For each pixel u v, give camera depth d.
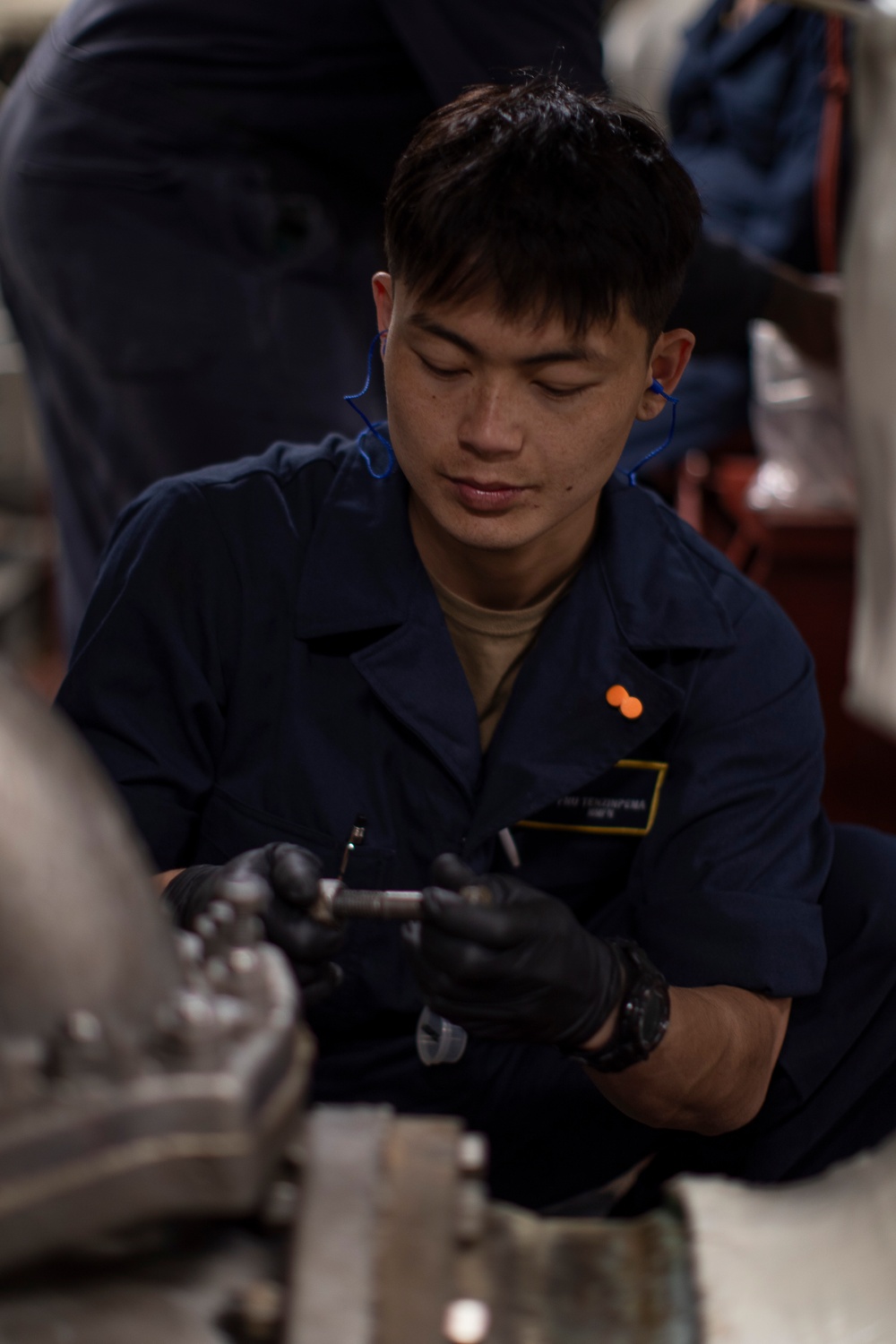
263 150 1.52
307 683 1.01
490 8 1.34
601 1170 1.17
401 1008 1.04
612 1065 0.83
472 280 0.76
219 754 1.04
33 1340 0.39
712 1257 0.46
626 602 1.00
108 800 0.46
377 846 1.00
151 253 1.53
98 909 0.42
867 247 1.55
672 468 2.61
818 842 1.05
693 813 1.02
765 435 2.24
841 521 2.13
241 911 0.47
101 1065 0.39
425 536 1.00
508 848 1.02
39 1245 0.38
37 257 1.56
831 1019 1.06
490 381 0.79
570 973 0.76
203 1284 0.42
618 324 0.79
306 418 1.59
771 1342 0.44
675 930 0.98
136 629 1.00
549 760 0.98
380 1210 0.43
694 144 2.64
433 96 1.41
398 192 0.81
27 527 3.25
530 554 0.94
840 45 2.16
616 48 3.75
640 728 0.99
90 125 1.50
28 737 0.43
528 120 0.79
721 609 1.03
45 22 2.47
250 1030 0.42
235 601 1.01
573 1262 0.48
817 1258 0.47
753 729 1.03
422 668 0.98
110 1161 0.38
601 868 1.08
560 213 0.76
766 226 2.41
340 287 1.60
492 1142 1.13
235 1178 0.39
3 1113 0.38
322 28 1.45
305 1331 0.39
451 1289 0.42
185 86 1.48
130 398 1.58
